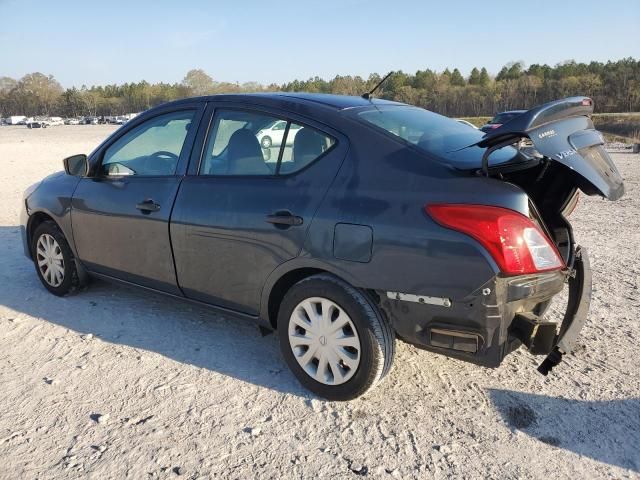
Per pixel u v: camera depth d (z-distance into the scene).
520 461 2.68
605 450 2.76
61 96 160.62
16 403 3.14
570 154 2.70
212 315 4.43
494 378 3.44
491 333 2.69
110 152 4.34
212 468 2.62
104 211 4.17
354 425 2.96
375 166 2.97
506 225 2.60
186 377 3.44
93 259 4.42
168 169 3.90
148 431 2.89
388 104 3.79
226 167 3.58
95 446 2.77
